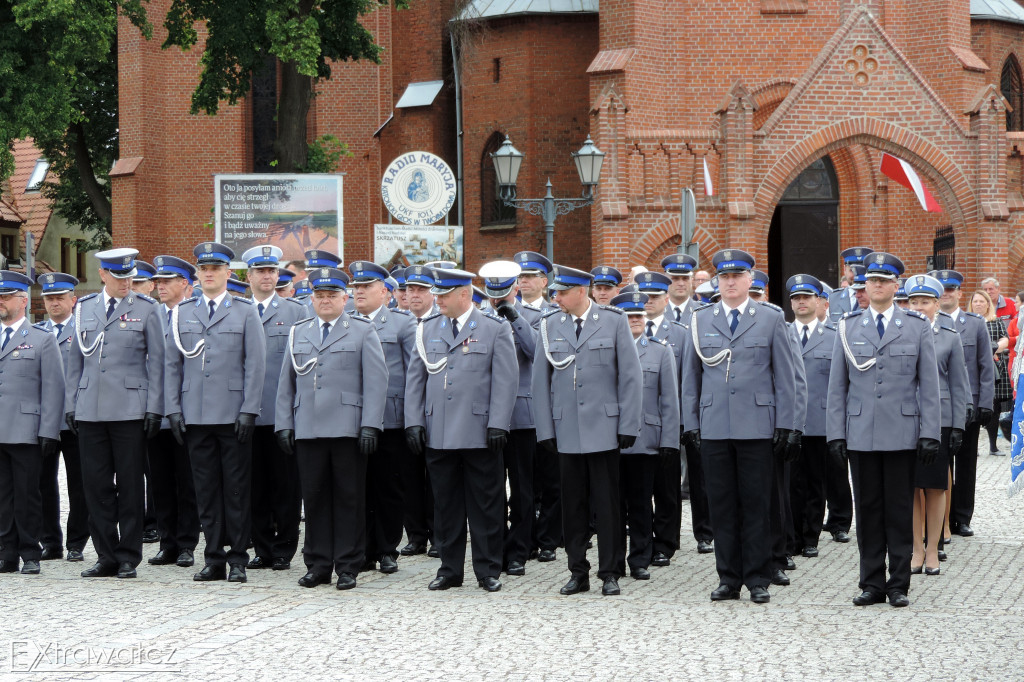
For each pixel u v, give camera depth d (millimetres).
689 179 27859
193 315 11828
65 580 11664
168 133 37156
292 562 12961
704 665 8188
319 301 11398
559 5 33031
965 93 30859
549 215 21219
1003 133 26984
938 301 12070
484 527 11125
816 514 13008
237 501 11648
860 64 27094
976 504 16531
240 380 11727
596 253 28641
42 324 14109
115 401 11750
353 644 8828
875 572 10305
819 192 31875
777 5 31047
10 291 12375
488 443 11016
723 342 10641
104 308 11977
